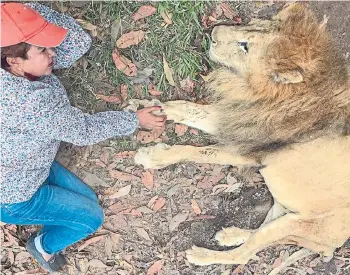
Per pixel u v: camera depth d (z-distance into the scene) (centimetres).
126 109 230
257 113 217
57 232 229
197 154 234
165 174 246
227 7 234
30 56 179
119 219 250
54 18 206
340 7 237
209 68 235
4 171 198
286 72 196
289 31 198
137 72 234
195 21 231
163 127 239
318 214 227
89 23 225
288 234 236
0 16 173
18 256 246
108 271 253
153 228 252
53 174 230
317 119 210
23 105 181
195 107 231
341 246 258
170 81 235
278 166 222
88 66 230
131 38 230
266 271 260
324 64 203
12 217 213
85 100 232
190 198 251
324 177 218
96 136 201
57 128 190
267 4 235
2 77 178
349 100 210
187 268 255
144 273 254
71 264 250
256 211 254
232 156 232
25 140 191
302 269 263
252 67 206
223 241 250
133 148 241
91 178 243
